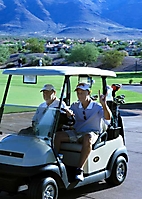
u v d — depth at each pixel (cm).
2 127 501
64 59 8944
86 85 531
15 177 450
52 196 461
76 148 499
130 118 1342
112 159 548
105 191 540
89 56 8450
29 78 507
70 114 509
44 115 479
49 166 452
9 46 10756
